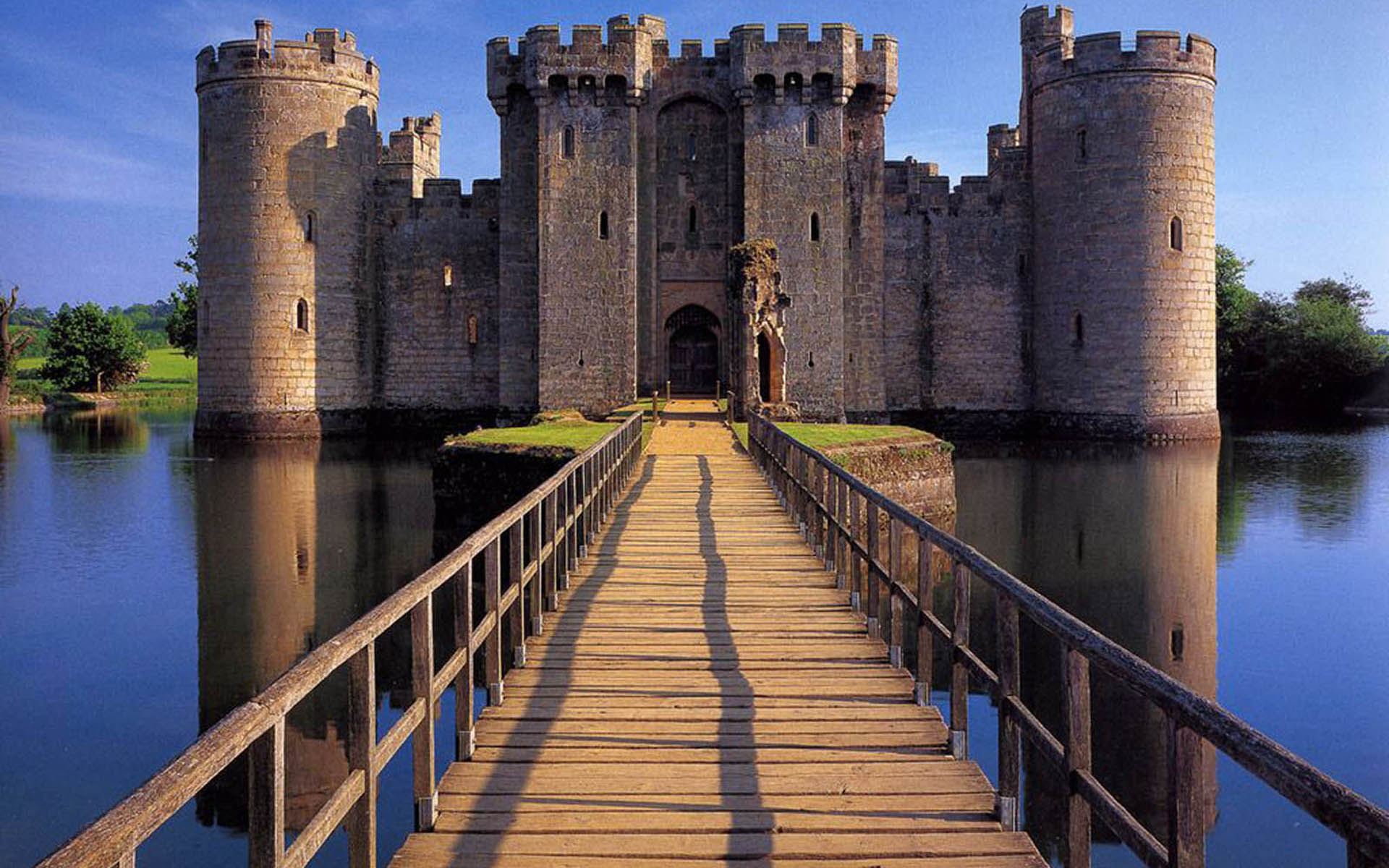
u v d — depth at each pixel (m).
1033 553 24.33
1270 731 13.30
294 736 13.29
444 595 20.89
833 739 7.43
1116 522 27.92
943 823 6.08
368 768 4.96
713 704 8.19
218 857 10.09
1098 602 20.03
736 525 16.48
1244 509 29.66
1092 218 44.00
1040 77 45.94
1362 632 17.88
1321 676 15.53
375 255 48.88
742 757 7.10
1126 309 43.41
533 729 7.64
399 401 49.06
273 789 3.89
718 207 46.94
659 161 47.00
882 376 46.97
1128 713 14.09
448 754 12.52
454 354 49.03
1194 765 3.65
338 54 45.88
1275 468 37.50
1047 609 5.12
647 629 10.43
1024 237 48.28
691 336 47.34
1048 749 5.26
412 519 28.05
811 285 45.81
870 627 10.30
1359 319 66.44
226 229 44.47
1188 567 22.81
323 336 45.91
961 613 7.13
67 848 2.55
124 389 83.31
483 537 7.33
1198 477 35.34
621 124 45.56
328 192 45.75
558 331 45.72
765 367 43.78
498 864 5.56
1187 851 3.65
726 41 46.44
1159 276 43.12
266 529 26.77
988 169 53.28
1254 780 11.98
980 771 6.88
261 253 44.34
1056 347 45.81
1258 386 68.00
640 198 46.62
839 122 45.62
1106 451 41.75
